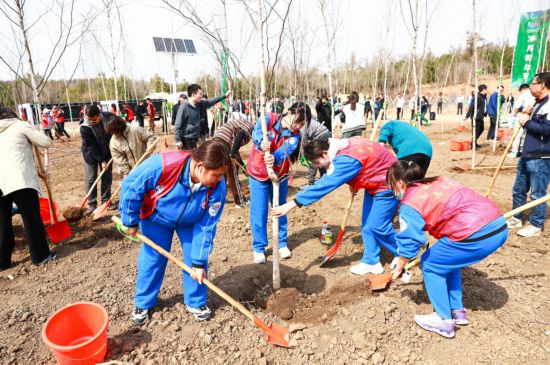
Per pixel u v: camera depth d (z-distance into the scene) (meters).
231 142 5.44
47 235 4.74
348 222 5.20
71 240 4.61
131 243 4.59
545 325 2.94
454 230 2.59
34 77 4.45
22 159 3.72
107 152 5.53
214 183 2.48
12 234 3.89
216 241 4.63
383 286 3.35
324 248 4.41
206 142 2.38
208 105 6.35
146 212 2.69
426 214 2.62
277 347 2.82
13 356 2.63
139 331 2.89
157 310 3.14
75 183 7.80
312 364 2.66
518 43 9.75
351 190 3.75
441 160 9.09
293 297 3.43
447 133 15.08
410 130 4.30
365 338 2.86
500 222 2.56
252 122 5.54
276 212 3.28
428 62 35.06
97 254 4.28
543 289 3.38
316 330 2.96
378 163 3.33
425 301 3.32
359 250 4.34
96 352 2.40
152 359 2.61
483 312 3.13
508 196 5.89
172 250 4.36
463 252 2.62
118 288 3.53
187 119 6.05
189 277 2.93
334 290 3.55
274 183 3.21
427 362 2.65
